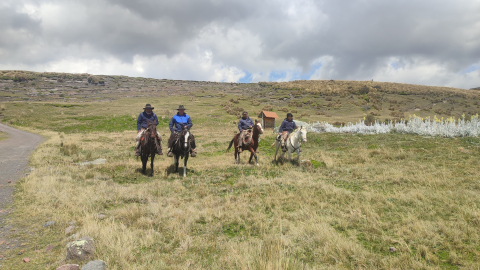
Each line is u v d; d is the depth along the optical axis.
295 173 8.68
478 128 12.70
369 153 11.46
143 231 4.27
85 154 14.39
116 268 3.11
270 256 3.17
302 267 3.06
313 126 22.02
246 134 10.38
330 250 3.56
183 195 6.79
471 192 5.69
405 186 6.68
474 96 76.44
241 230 4.50
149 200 6.13
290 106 61.41
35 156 12.29
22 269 3.11
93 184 7.63
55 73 106.00
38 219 4.79
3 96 63.69
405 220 4.46
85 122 38.03
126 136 26.19
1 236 4.06
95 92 80.94
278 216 4.98
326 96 72.38
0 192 6.50
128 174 9.12
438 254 3.44
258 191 6.76
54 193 6.21
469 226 4.10
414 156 10.16
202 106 56.28
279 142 11.07
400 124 16.78
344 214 4.95
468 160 8.68
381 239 3.93
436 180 6.78
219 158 13.20
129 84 100.50
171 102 62.59
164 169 9.90
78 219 4.69
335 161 10.67
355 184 7.27
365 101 66.62
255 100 66.38
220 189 7.16
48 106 51.72
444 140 12.21
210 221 4.80
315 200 5.80
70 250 3.35
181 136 8.68
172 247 3.82
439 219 4.46
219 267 3.18
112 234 3.91
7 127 34.38
